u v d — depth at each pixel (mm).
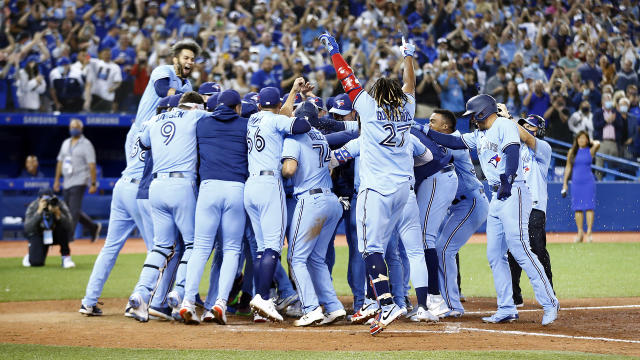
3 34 69938
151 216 26312
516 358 18141
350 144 24281
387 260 26094
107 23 71750
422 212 25484
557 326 24047
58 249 56594
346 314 26000
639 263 44125
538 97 67125
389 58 68812
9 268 44312
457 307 26688
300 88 25781
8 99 66625
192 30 71125
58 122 67062
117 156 77875
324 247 24812
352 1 74625
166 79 28156
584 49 72812
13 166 75812
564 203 66188
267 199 23922
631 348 19969
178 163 25203
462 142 25281
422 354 18750
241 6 74438
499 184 24406
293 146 23625
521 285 37250
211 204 24438
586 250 51406
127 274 41500
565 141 68000
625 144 69312
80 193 57906
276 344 20609
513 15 76250
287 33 71875
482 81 67688
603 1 78750
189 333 22734
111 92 67188
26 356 18891
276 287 27906
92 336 22297
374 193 21797
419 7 73688
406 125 21984
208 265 45594
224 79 66250
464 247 55656
